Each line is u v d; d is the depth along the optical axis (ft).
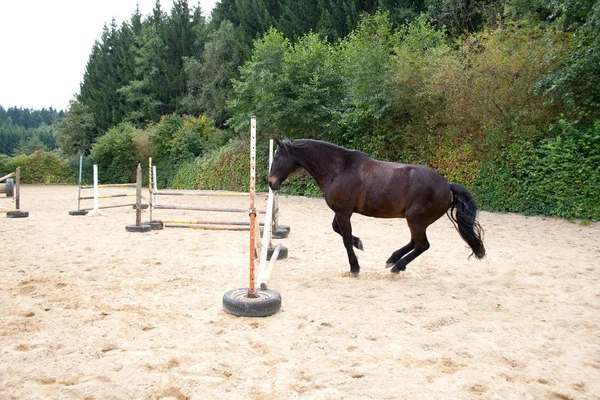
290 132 68.39
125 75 167.02
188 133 109.60
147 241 28.45
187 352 10.96
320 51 66.90
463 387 9.22
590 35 38.01
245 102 71.92
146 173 117.91
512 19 49.96
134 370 9.98
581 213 36.96
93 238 29.48
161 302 15.28
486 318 13.74
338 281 18.11
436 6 78.28
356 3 96.43
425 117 52.06
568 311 14.44
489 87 44.80
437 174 17.65
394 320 13.34
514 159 42.32
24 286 17.13
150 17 183.32
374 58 53.98
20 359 10.53
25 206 54.08
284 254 22.97
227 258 23.21
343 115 57.26
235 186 84.38
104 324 12.98
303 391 9.09
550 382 9.59
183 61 154.61
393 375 9.70
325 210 49.16
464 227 17.22
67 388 9.14
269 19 116.67
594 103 38.81
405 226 35.96
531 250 25.52
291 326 12.92
